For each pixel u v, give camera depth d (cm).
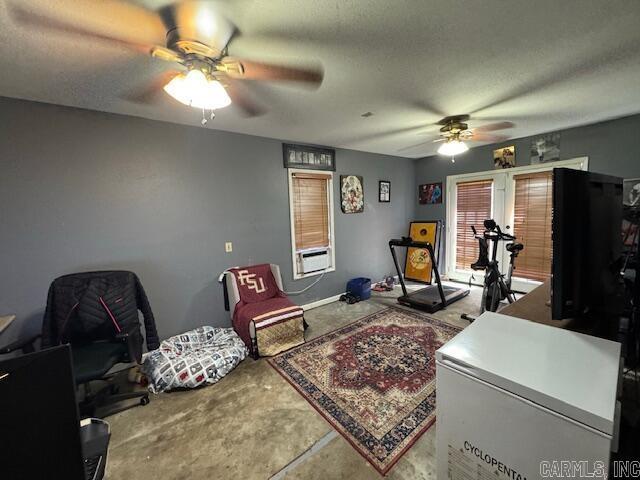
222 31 129
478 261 311
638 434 114
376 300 406
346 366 235
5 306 203
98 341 207
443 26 134
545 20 131
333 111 243
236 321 282
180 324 278
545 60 168
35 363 58
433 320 324
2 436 54
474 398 91
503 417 84
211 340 272
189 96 149
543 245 376
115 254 241
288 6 116
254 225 323
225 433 170
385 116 261
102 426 95
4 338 203
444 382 99
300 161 357
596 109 262
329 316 350
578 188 107
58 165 216
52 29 125
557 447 75
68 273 223
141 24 123
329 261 402
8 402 55
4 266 202
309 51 152
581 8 123
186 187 274
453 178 464
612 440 68
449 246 484
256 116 252
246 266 318
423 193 511
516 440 83
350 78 184
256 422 178
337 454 152
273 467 146
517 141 385
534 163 370
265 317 260
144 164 251
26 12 114
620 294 144
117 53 146
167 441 166
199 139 280
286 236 352
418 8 121
